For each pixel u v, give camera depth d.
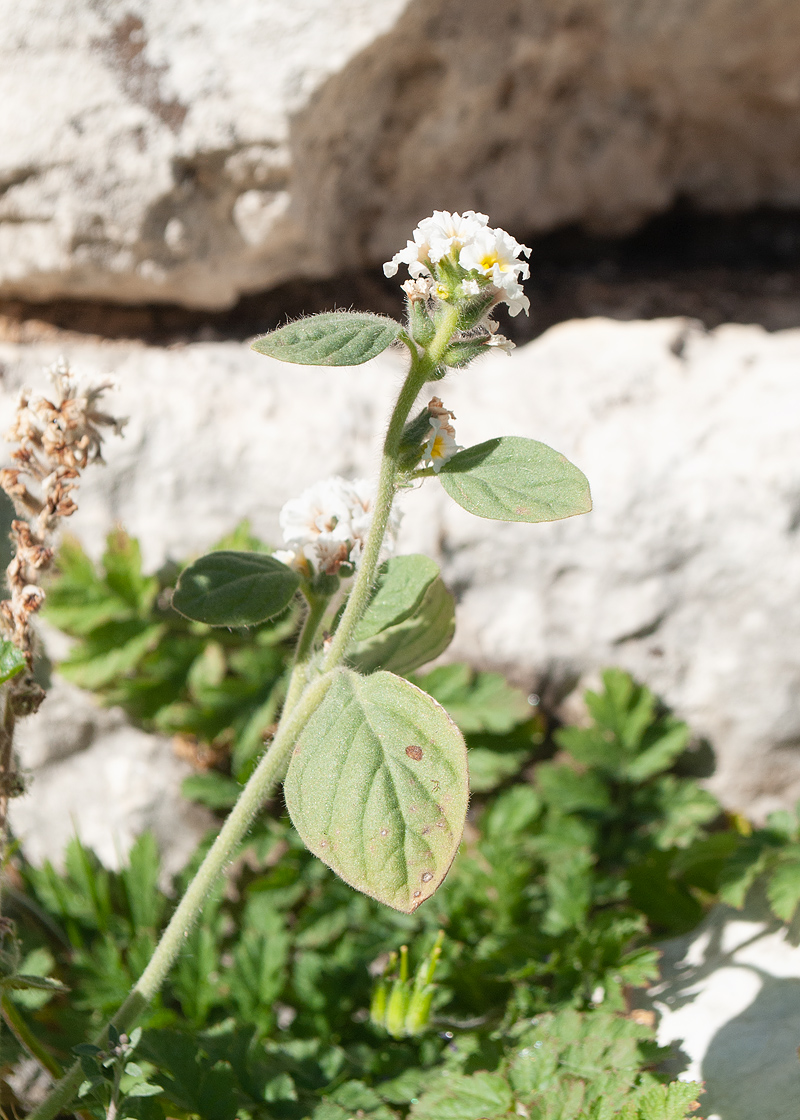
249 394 0.63
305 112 0.61
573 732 0.60
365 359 0.43
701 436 0.61
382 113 0.67
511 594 0.61
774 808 0.61
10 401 0.60
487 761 0.59
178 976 0.54
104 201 0.61
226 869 0.47
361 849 0.44
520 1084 0.49
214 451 0.61
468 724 0.59
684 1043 0.52
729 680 0.60
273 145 0.61
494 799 0.60
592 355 0.66
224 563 0.47
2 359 0.61
